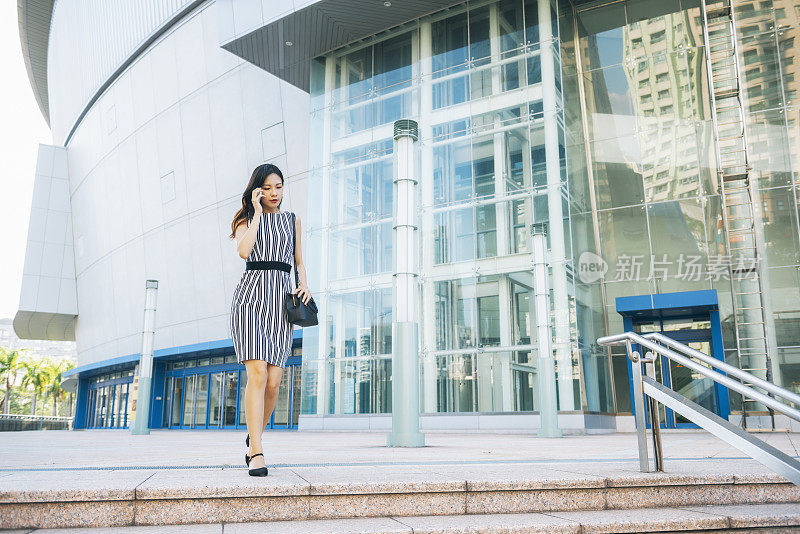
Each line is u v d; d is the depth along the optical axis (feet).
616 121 58.49
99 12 107.86
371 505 10.09
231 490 9.62
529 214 51.26
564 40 57.36
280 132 76.13
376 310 56.85
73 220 119.65
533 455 19.35
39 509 9.05
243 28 61.46
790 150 52.06
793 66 53.16
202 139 84.99
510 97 54.34
